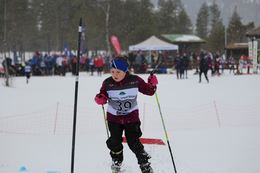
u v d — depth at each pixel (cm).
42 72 4409
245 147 1005
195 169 823
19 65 4431
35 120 1446
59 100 2078
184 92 2450
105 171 827
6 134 1201
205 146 1023
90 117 1492
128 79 743
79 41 788
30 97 2244
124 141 1005
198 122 1388
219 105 1812
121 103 741
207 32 12862
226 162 873
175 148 1002
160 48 4981
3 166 867
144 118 1473
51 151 993
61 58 4434
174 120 1434
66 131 1251
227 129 1242
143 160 741
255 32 4812
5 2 3541
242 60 4444
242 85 2902
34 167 858
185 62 3794
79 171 829
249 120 1409
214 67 4034
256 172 799
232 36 8650
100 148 1020
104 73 4794
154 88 761
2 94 2412
